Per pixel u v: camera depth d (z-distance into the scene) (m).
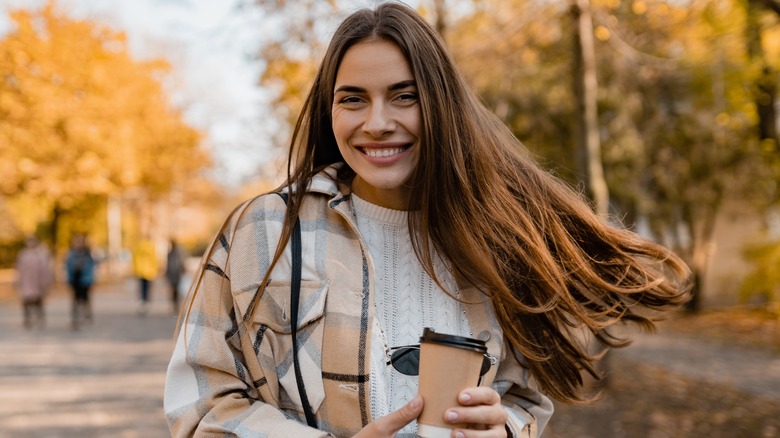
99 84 23.88
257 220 1.77
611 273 2.07
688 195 16.22
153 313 18.80
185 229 65.62
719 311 16.81
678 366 9.95
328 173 1.86
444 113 1.74
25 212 33.09
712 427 6.45
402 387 1.72
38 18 23.16
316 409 1.67
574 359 1.94
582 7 7.21
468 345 1.46
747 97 13.20
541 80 13.83
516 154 2.04
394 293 1.80
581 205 2.07
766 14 7.86
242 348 1.70
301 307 1.70
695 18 7.70
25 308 15.32
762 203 15.71
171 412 1.69
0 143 22.95
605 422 6.55
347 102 1.73
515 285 1.87
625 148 15.28
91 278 15.23
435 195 1.78
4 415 6.93
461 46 8.01
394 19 1.72
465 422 1.45
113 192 25.38
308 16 7.53
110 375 9.25
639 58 8.56
